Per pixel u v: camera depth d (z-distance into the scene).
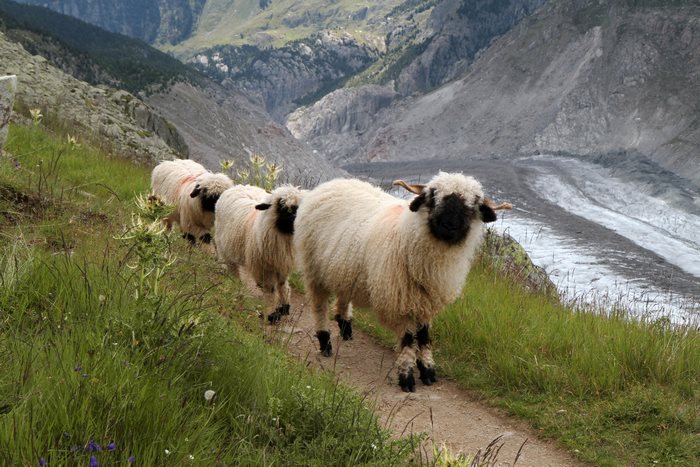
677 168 103.94
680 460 5.03
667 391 6.20
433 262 6.38
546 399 6.21
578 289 24.73
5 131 8.46
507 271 12.34
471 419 5.96
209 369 4.37
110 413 3.21
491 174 105.56
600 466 5.09
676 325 8.62
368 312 9.03
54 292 5.00
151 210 4.64
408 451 4.22
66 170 12.56
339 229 7.17
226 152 85.50
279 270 8.41
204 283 7.52
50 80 22.97
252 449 3.71
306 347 7.61
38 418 3.03
